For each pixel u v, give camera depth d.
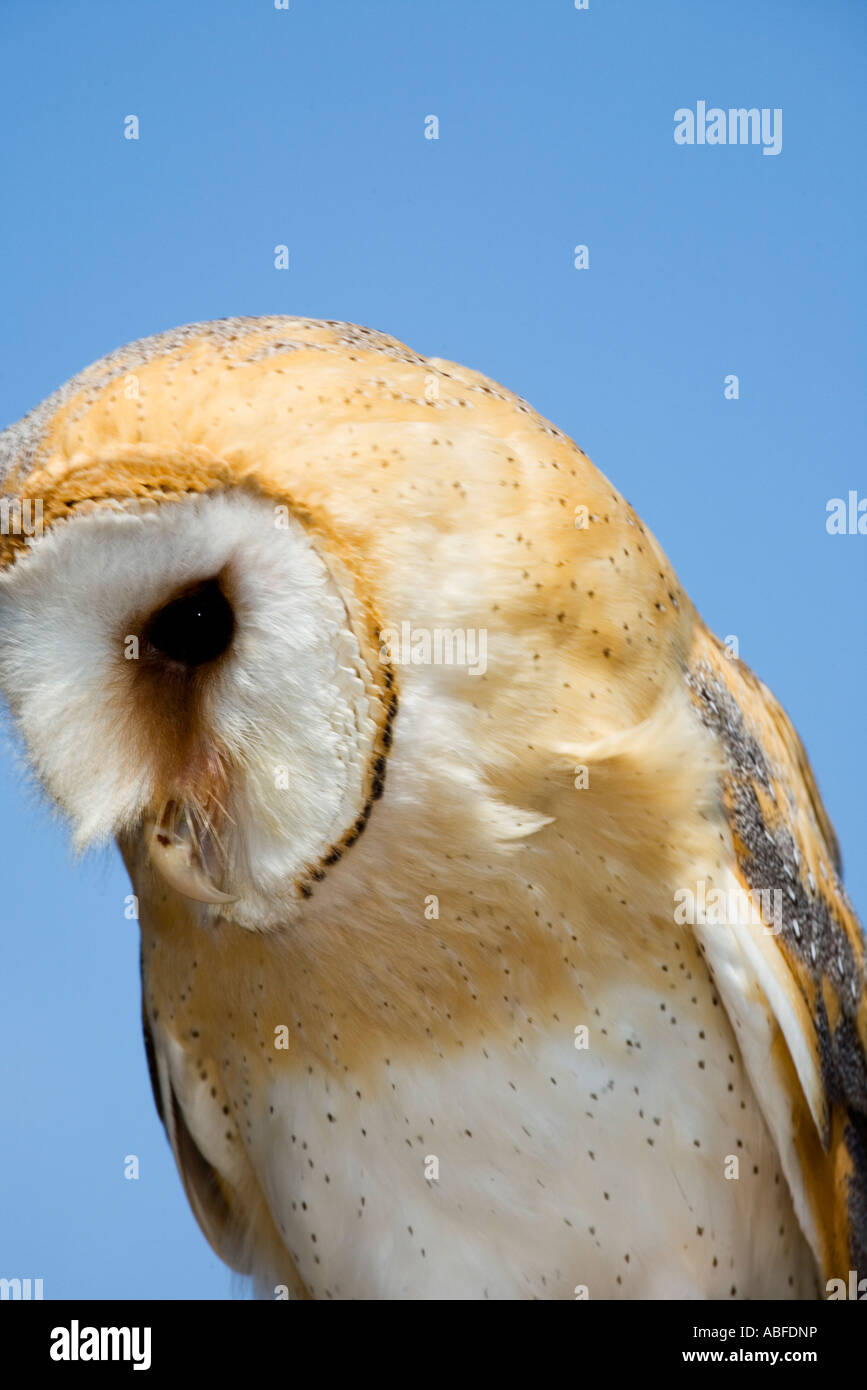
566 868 1.04
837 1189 1.06
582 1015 1.04
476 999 1.05
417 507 1.03
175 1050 1.08
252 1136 1.08
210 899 1.04
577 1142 1.05
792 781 1.09
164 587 1.03
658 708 1.05
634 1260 1.05
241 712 1.04
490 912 1.04
